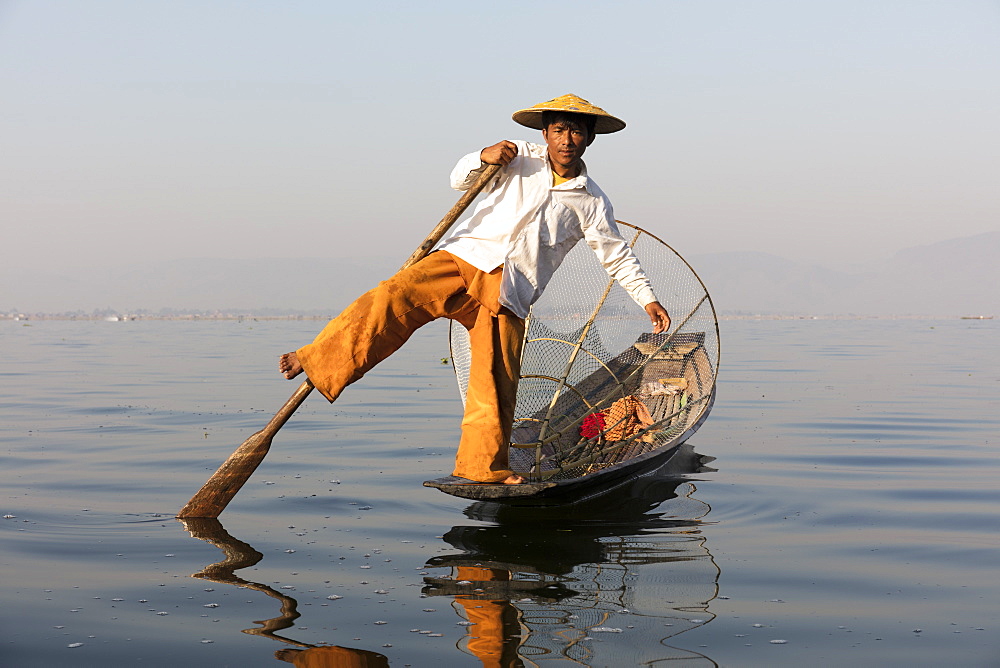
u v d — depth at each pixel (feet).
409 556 11.23
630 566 10.80
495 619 8.95
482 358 13.23
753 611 9.23
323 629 8.66
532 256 13.02
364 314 12.76
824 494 15.05
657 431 18.61
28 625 8.71
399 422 23.85
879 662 7.91
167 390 32.68
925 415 25.38
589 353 18.38
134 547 11.57
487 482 13.28
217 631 8.59
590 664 7.84
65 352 61.21
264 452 13.48
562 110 12.73
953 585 10.09
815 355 55.11
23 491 14.90
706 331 20.85
